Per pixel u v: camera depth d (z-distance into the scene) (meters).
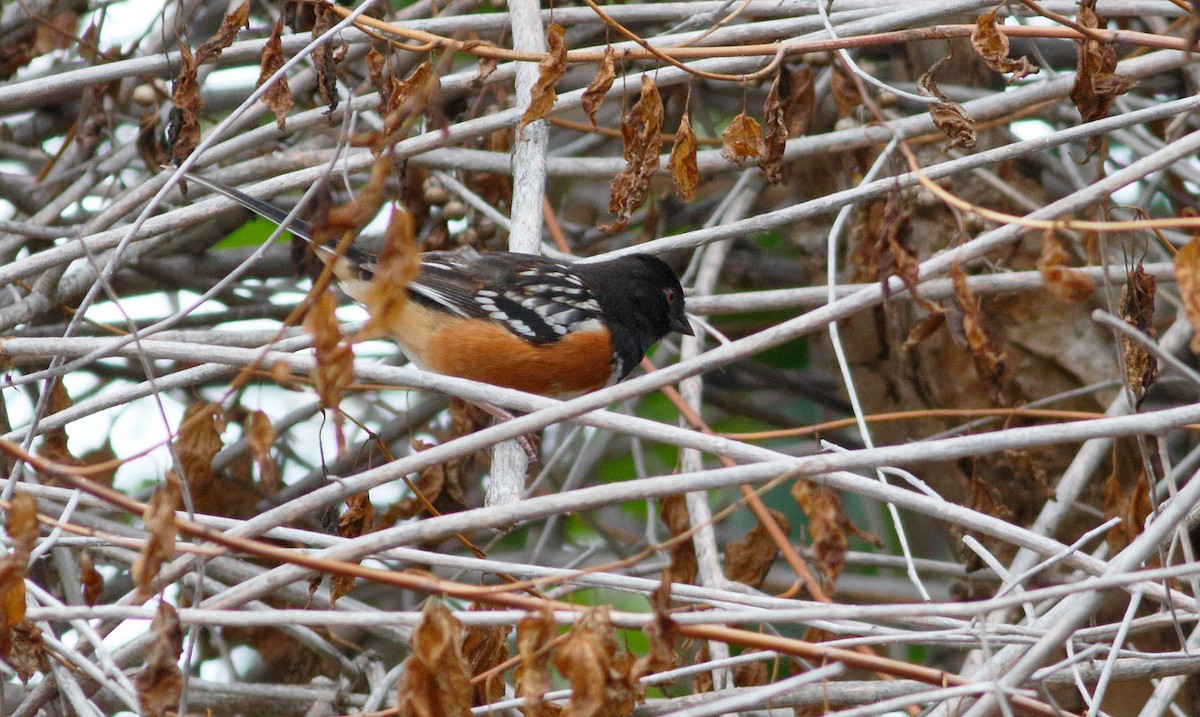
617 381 9.77
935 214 11.12
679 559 8.41
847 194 8.04
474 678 6.22
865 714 5.73
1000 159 7.61
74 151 11.30
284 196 12.38
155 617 5.21
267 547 4.99
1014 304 11.12
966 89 11.41
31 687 8.40
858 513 14.24
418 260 4.77
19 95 8.45
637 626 5.31
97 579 6.91
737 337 14.53
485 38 10.40
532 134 9.24
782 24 8.74
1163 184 12.05
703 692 7.59
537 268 9.29
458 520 5.50
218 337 8.62
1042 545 6.31
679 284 10.01
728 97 13.82
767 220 8.18
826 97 12.74
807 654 5.50
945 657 11.54
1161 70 9.37
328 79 7.76
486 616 5.43
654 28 11.93
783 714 8.03
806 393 14.21
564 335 9.18
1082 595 5.98
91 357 6.70
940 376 11.46
